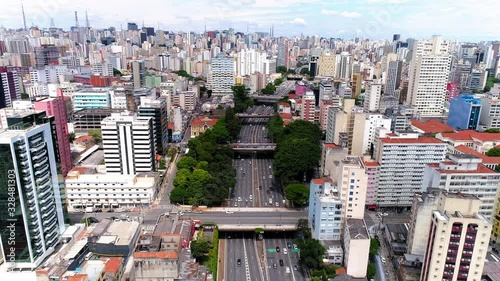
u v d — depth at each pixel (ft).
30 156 593.42
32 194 598.34
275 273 654.94
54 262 624.59
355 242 612.29
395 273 653.30
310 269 652.89
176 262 563.48
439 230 511.81
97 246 637.71
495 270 611.88
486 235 504.84
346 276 614.34
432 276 532.73
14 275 518.37
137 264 564.30
